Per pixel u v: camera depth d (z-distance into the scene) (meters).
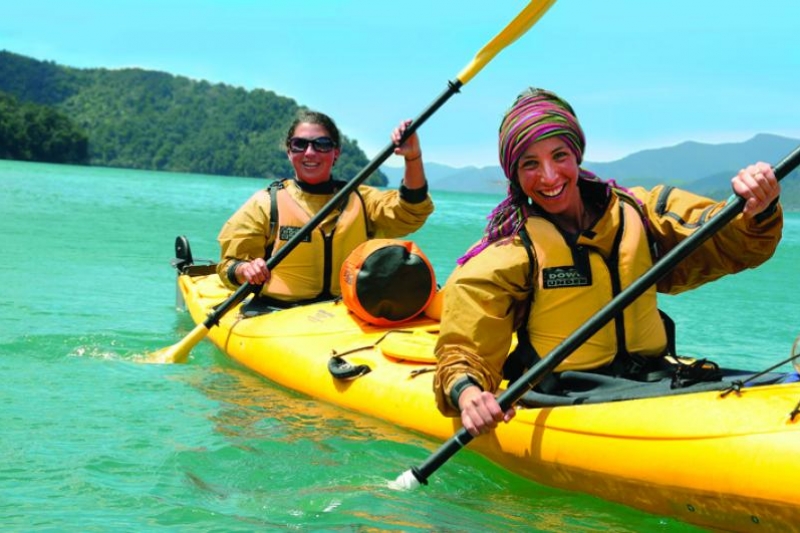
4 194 26.22
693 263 3.44
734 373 3.33
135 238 14.80
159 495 3.39
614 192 3.41
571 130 3.27
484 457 3.70
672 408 2.99
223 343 6.15
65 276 9.75
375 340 5.11
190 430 4.30
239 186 66.19
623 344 3.37
